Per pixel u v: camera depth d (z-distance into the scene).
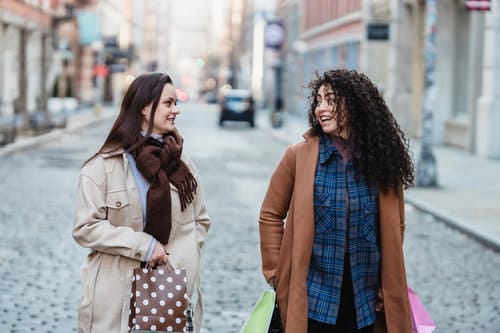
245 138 42.44
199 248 5.05
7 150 27.84
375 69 46.34
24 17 47.97
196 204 5.08
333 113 4.82
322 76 4.96
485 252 12.98
